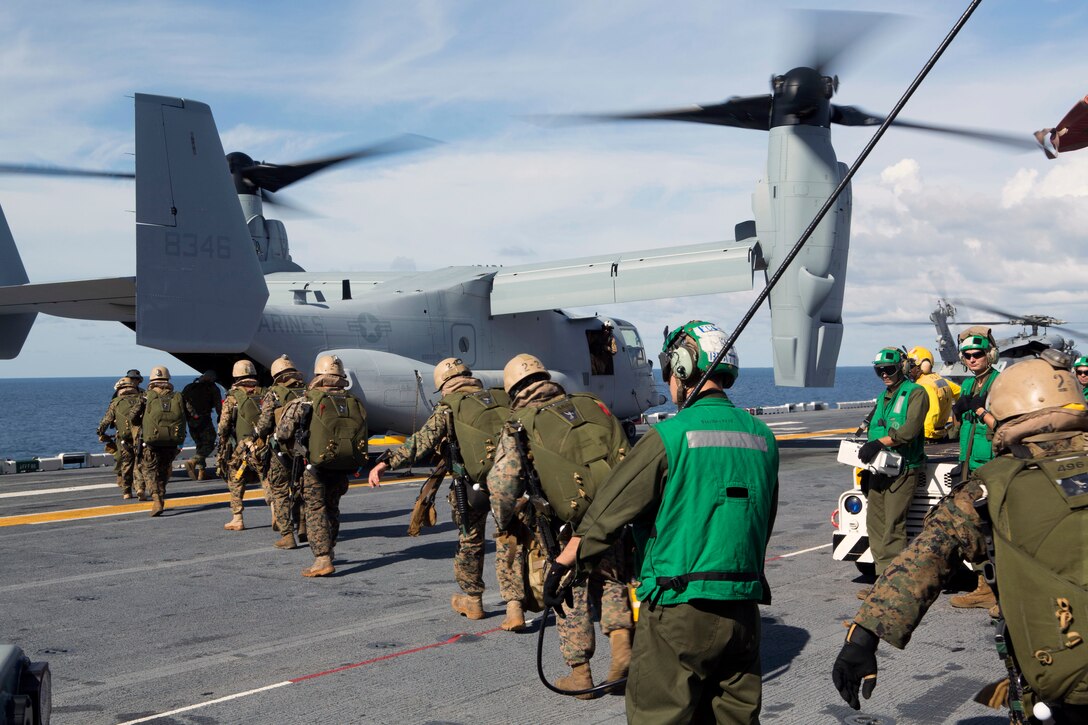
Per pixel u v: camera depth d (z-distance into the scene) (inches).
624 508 128.0
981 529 97.7
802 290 730.2
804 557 367.9
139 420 579.8
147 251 567.5
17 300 594.9
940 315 966.4
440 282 797.2
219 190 597.9
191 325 584.1
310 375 677.9
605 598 199.6
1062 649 86.6
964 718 189.0
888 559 285.0
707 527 126.0
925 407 273.1
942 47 133.5
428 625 272.2
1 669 105.3
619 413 947.3
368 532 449.4
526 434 196.4
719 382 136.6
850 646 102.3
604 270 791.7
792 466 723.4
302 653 243.8
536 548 228.5
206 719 195.2
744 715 128.9
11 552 400.5
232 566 366.6
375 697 207.6
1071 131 222.1
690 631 124.0
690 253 772.0
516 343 832.3
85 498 598.9
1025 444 99.5
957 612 278.1
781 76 728.3
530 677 221.3
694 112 721.6
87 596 314.2
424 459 271.4
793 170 725.9
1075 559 88.2
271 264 891.4
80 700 208.4
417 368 721.0
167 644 254.2
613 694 207.9
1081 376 355.9
